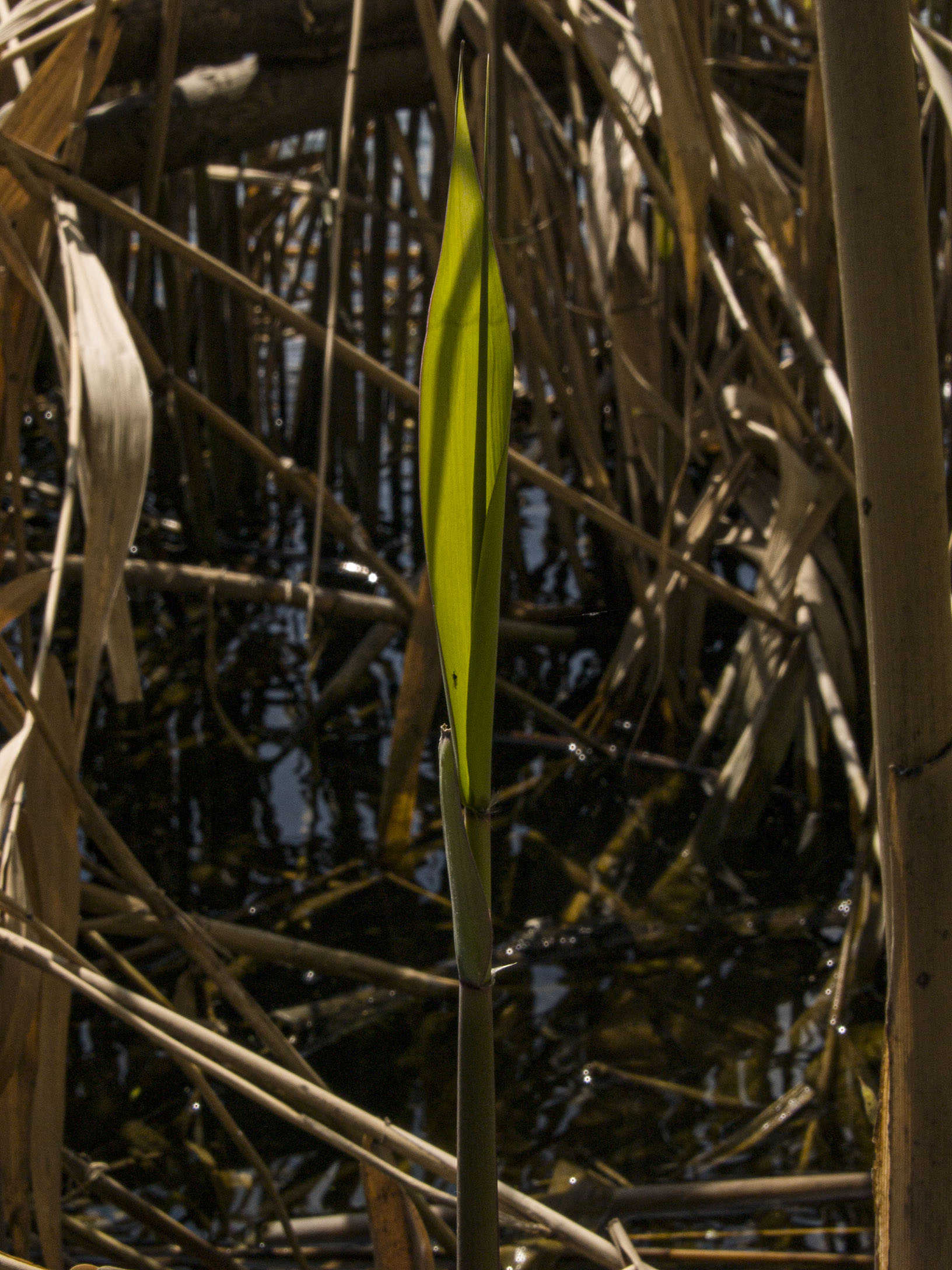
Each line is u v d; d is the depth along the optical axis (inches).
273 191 192.7
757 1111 70.8
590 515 97.3
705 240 94.3
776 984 82.9
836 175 37.6
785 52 141.2
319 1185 66.4
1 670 55.1
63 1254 56.7
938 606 38.3
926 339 37.5
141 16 101.4
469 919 36.5
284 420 191.8
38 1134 49.7
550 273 115.1
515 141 143.2
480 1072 37.0
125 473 56.5
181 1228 58.5
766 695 103.1
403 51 116.3
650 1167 66.4
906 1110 39.7
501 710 124.4
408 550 160.7
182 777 112.0
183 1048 48.3
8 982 49.6
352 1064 76.0
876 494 38.2
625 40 100.5
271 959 80.7
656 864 97.9
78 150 75.8
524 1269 58.7
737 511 138.7
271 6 107.0
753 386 131.3
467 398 35.0
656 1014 80.2
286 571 155.1
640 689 119.0
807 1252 59.4
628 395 110.9
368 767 114.3
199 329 160.1
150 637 140.6
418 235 129.6
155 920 79.9
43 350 190.7
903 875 39.1
